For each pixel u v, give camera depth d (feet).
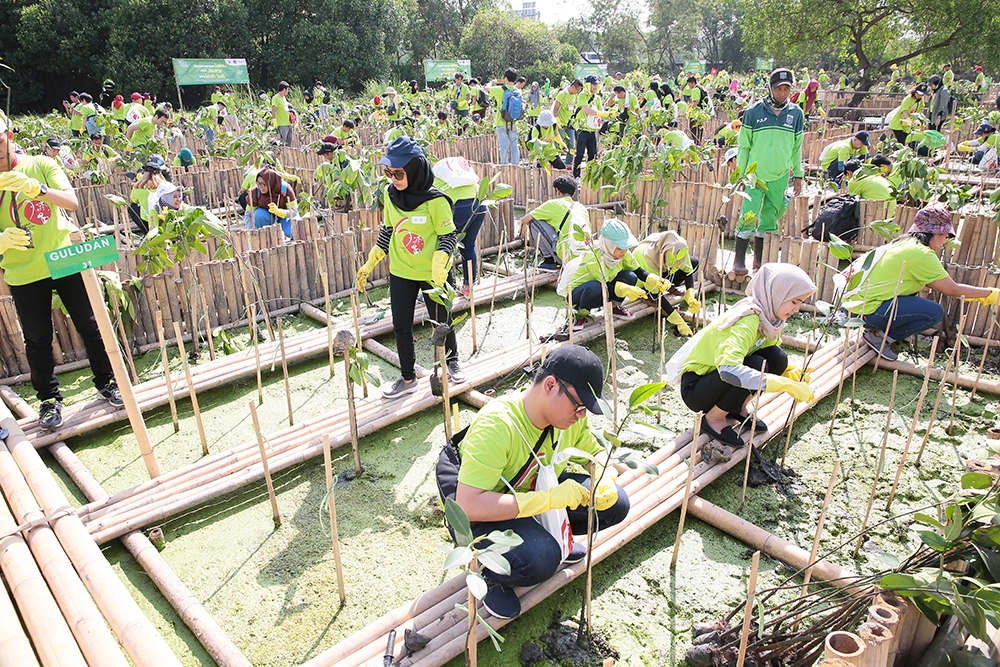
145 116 44.80
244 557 12.03
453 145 44.42
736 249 23.57
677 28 238.48
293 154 43.42
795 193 30.27
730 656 8.94
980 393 16.74
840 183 31.55
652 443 14.99
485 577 10.17
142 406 16.29
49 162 14.61
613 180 26.94
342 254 23.99
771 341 13.37
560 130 44.27
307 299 23.27
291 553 12.10
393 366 19.31
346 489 13.89
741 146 23.41
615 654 9.87
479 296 22.94
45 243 14.35
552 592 10.66
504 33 169.99
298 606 10.91
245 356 18.71
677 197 29.60
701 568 11.59
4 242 13.44
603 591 11.12
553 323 21.80
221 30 111.75
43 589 10.15
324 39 117.50
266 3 118.42
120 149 38.34
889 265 17.53
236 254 18.71
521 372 18.15
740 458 14.15
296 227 24.82
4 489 12.79
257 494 13.78
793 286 12.80
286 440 14.96
